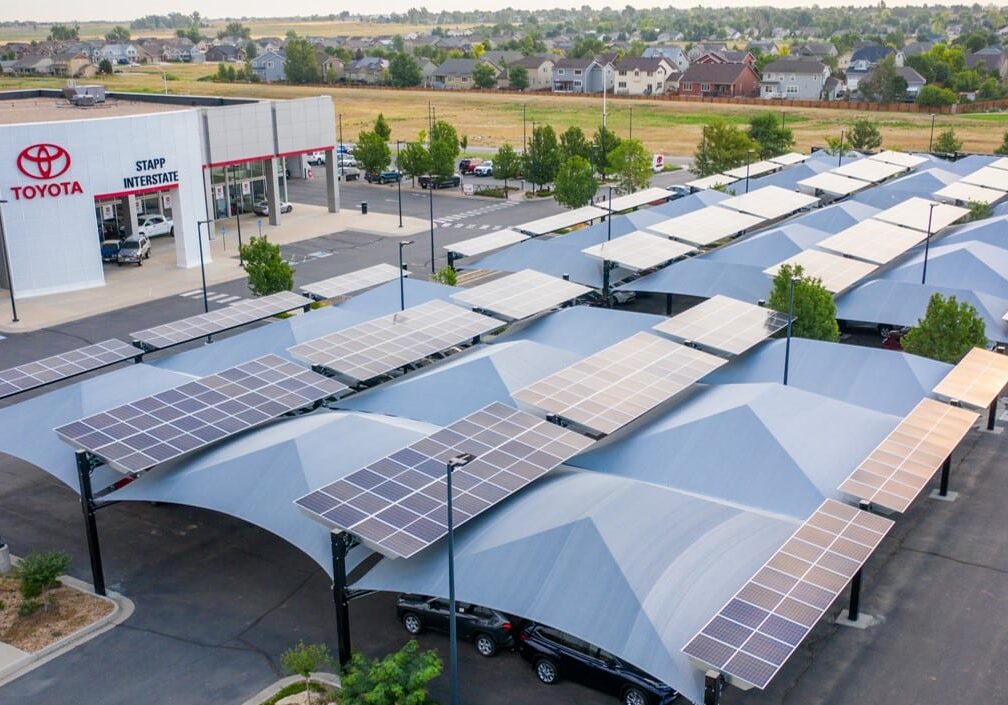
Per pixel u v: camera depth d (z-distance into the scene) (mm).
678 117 168875
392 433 34625
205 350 46062
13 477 41312
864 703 26547
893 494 30047
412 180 112812
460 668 28406
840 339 56906
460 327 46938
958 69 196375
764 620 23953
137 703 27203
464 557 27688
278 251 59844
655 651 24172
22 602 31844
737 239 74438
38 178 65812
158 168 71938
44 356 55688
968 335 44781
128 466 31766
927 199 78688
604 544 27172
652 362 40781
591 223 85062
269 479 32219
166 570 33906
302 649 26453
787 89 192375
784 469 31797
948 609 30906
